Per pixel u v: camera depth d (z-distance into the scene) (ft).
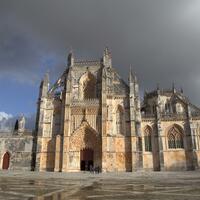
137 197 39.86
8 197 37.96
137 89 248.93
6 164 234.17
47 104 245.24
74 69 265.13
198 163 232.32
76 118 235.81
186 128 245.04
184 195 42.86
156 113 252.83
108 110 234.99
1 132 242.37
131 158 216.74
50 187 59.47
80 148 226.79
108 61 262.47
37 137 230.27
